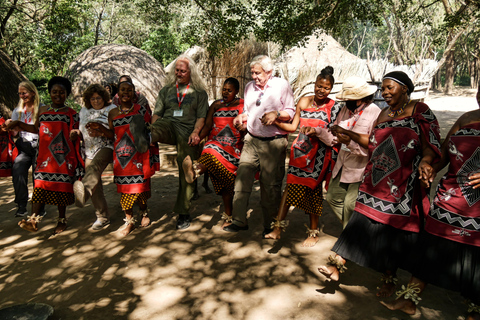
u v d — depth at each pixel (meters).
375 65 14.90
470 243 2.69
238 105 4.41
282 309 3.06
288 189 3.90
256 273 3.62
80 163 4.66
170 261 3.90
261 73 4.02
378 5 8.72
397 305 3.00
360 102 3.51
